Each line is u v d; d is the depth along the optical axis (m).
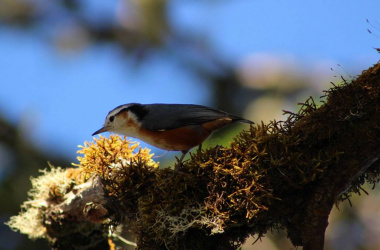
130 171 8.19
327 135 7.22
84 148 8.80
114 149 8.78
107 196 8.25
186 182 7.47
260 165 7.27
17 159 13.58
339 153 7.13
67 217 8.90
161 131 9.32
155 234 7.65
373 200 11.84
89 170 8.78
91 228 9.19
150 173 8.18
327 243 11.93
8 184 13.12
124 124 9.71
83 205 8.45
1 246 12.82
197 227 7.32
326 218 7.25
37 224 9.24
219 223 7.14
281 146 7.30
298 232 7.45
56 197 9.02
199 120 9.23
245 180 7.23
